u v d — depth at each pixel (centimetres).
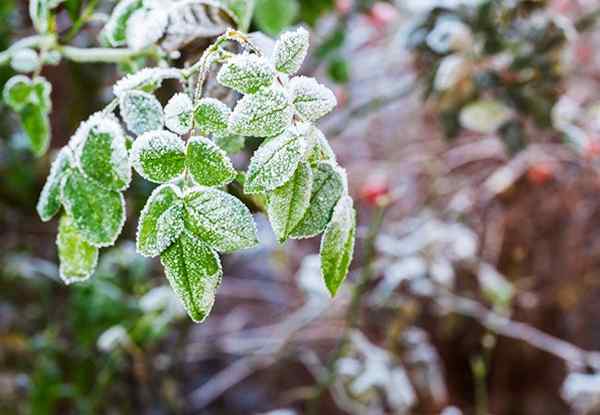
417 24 105
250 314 178
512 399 165
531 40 101
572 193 152
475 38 102
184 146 49
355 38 163
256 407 172
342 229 50
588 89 161
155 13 60
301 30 50
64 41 70
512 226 152
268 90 48
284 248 151
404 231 144
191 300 48
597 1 151
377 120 176
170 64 65
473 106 106
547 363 161
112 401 128
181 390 153
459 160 163
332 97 50
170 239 48
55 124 130
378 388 116
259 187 48
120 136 52
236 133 48
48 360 120
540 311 160
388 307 125
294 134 48
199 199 48
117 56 67
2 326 129
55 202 54
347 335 114
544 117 103
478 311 129
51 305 133
